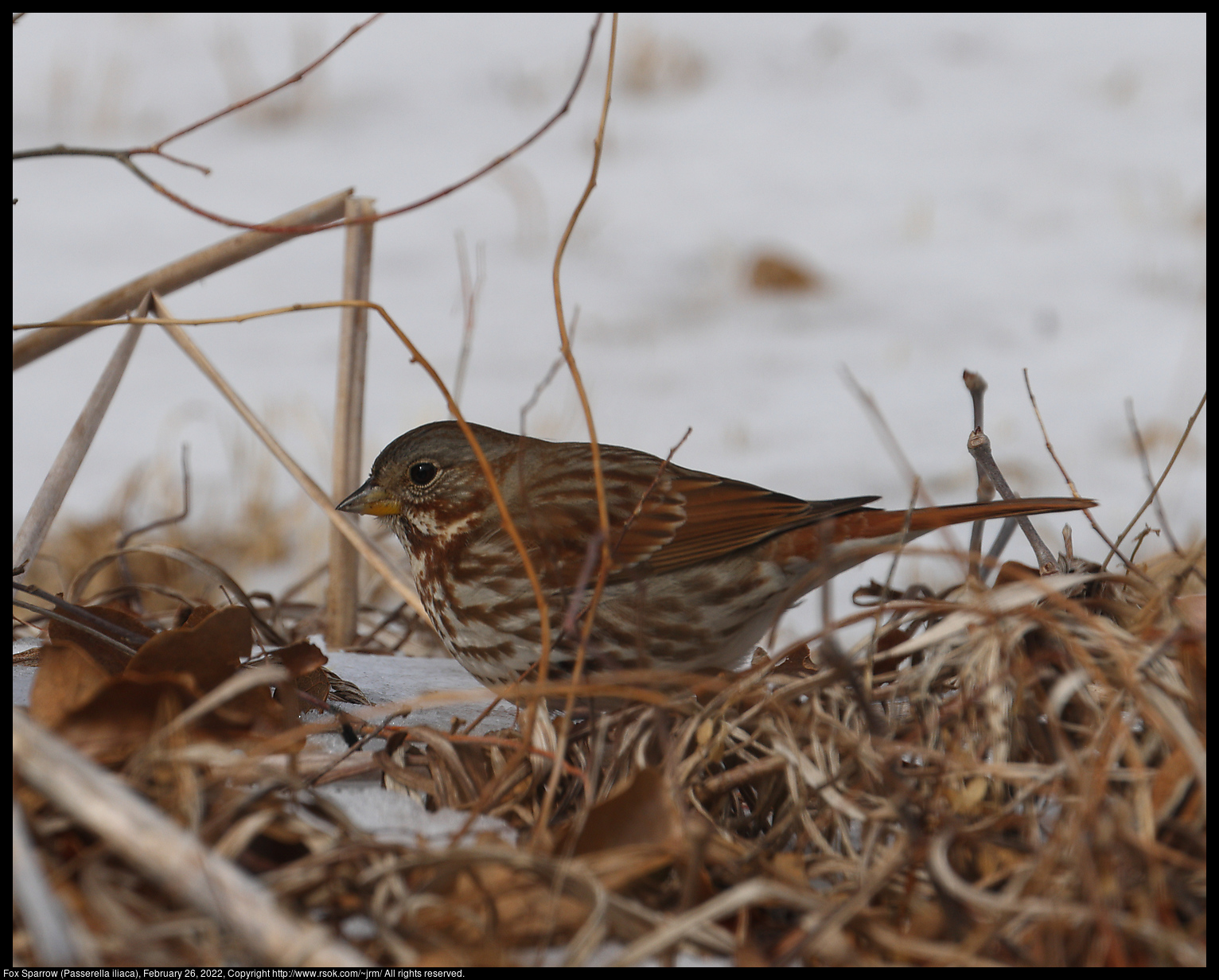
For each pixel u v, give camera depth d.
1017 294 21.06
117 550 7.37
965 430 15.53
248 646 5.13
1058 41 35.91
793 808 4.45
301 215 8.20
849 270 22.27
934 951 3.65
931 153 28.62
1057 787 4.23
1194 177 26.14
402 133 29.62
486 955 3.62
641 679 4.86
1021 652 4.69
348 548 8.00
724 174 27.38
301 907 3.97
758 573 6.61
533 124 30.33
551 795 4.55
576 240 23.66
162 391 17.39
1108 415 15.67
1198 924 3.82
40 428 15.75
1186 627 4.59
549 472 6.91
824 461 14.52
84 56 33.16
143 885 3.83
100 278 21.11
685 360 18.55
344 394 8.34
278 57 33.97
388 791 5.00
